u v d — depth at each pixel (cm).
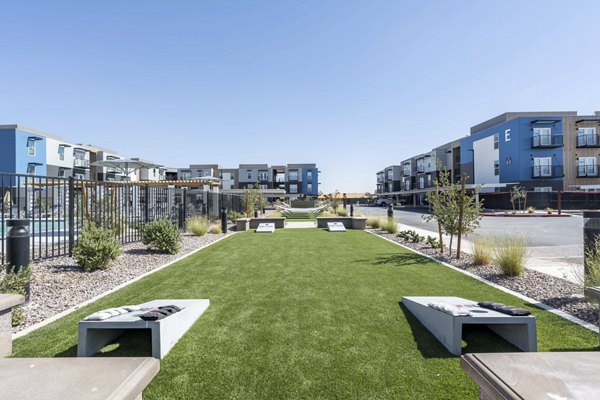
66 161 4284
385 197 8000
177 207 1364
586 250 472
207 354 293
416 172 6197
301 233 1337
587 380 138
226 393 236
